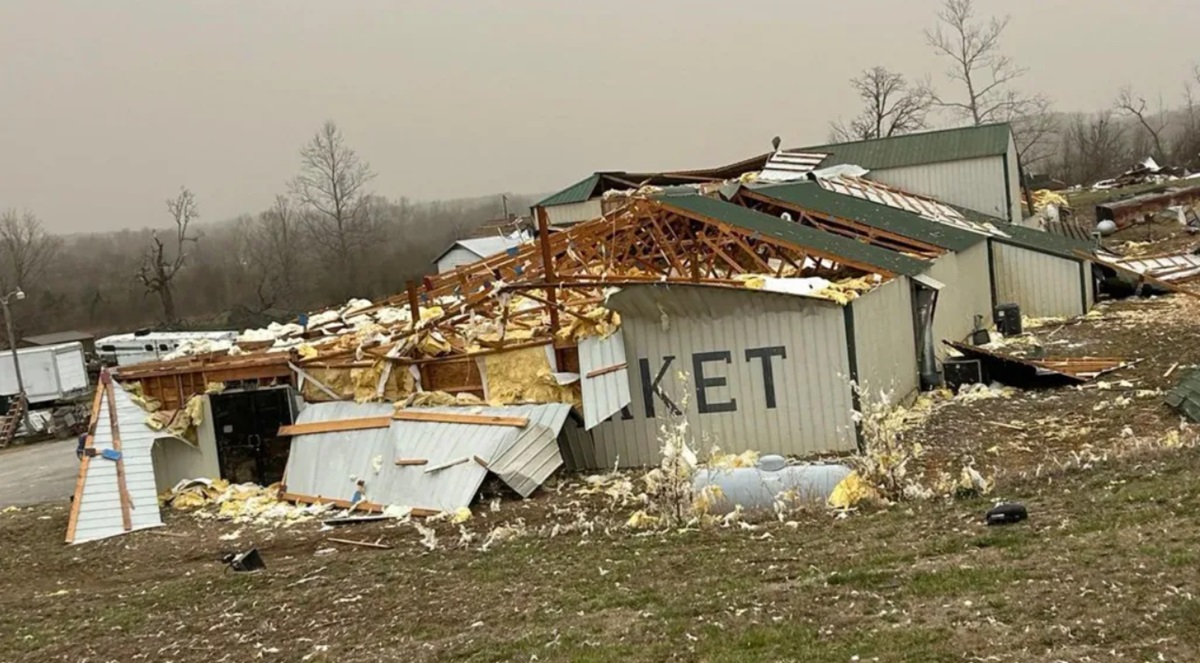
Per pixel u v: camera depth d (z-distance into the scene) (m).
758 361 16.67
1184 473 10.46
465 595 9.99
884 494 12.09
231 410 19.20
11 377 42.31
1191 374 16.95
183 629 10.10
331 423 18.14
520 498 15.71
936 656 6.64
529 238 42.66
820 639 7.30
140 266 74.94
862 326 16.72
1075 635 6.61
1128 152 107.44
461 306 18.39
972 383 19.69
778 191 28.39
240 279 77.00
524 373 17.05
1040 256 27.66
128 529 16.88
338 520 15.95
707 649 7.45
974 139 36.25
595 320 17.11
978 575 8.10
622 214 22.86
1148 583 7.27
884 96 75.19
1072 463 12.21
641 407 17.27
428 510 15.64
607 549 11.21
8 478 27.67
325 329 23.44
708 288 16.52
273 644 9.23
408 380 17.89
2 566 15.33
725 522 11.81
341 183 76.25
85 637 10.34
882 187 33.75
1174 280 30.47
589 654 7.71
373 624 9.42
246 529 16.25
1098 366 19.67
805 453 16.52
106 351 45.75
